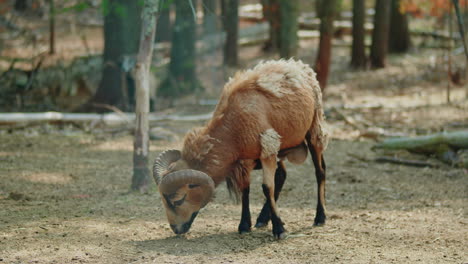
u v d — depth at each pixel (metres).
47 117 14.30
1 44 24.86
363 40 22.55
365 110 16.61
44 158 11.26
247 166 6.79
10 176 9.73
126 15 16.11
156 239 6.60
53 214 7.65
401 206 8.23
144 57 8.71
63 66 20.81
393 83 20.23
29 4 29.94
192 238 6.66
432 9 20.69
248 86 6.61
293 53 18.14
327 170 10.66
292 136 6.84
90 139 13.28
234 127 6.46
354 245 6.37
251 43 26.97
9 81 19.14
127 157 11.59
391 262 5.77
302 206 8.30
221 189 9.24
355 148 12.47
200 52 23.34
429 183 9.62
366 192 9.10
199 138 6.48
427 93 18.75
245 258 5.91
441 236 6.67
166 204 6.27
